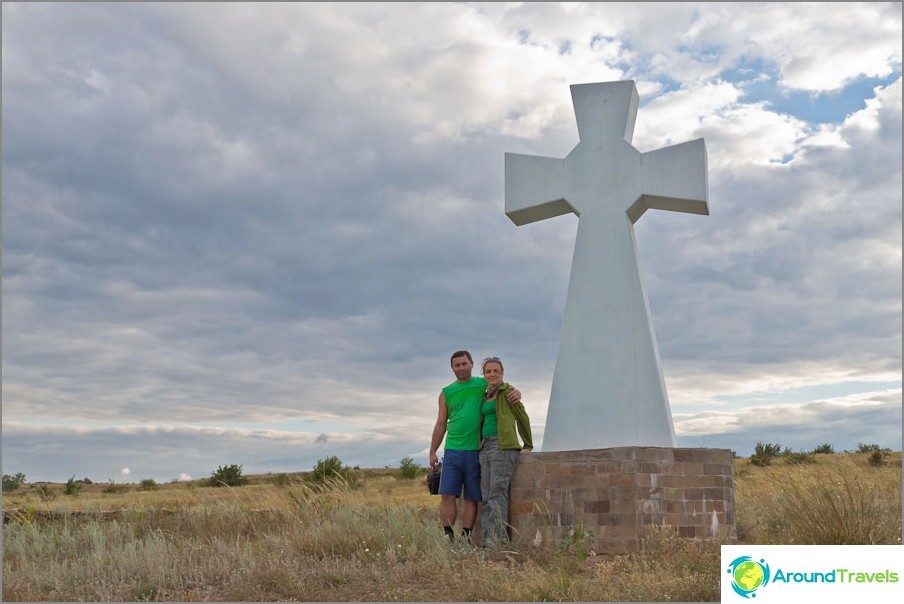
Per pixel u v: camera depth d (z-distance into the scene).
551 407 11.97
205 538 11.73
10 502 17.03
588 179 12.52
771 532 10.62
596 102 12.70
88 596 8.14
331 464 18.30
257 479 29.77
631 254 12.15
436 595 7.66
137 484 38.44
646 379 11.69
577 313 12.14
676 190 12.11
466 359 10.86
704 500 10.45
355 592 7.98
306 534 10.50
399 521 10.97
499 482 10.41
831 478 11.69
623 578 8.15
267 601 7.74
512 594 7.45
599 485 10.23
